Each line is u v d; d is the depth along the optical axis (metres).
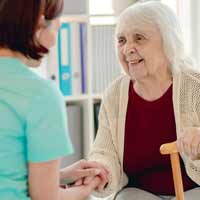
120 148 1.80
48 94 1.08
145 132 1.76
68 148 1.10
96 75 2.71
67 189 1.34
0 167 1.06
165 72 1.75
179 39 1.74
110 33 2.69
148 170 1.80
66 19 2.67
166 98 1.74
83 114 2.76
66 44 2.64
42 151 1.07
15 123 1.06
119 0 2.80
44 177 1.09
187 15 2.56
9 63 1.09
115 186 1.73
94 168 1.54
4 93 1.06
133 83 1.81
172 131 1.73
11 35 1.08
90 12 2.77
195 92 1.71
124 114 1.79
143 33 1.68
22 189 1.09
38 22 1.09
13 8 1.07
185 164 1.68
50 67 2.62
